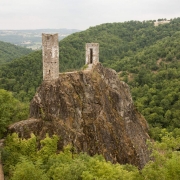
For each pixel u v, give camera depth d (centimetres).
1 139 4000
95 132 4250
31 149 3741
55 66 4247
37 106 4194
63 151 3822
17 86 11062
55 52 4194
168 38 15762
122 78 12188
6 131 4103
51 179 2942
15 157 3606
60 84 4291
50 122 4050
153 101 9675
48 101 4162
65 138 3950
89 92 4528
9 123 4488
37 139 3881
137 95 10506
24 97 9881
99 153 4138
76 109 4278
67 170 2806
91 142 4162
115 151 4341
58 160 3391
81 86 4522
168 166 2241
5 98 4772
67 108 4166
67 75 4528
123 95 5222
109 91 4903
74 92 4391
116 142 4422
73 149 3891
